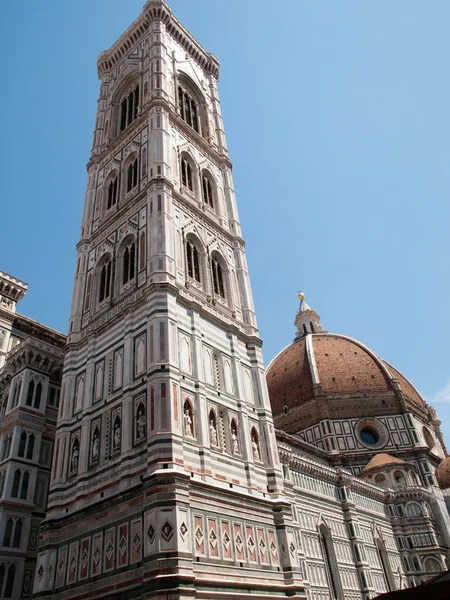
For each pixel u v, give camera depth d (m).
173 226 43.78
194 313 39.56
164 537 27.02
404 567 83.94
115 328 40.19
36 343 48.69
